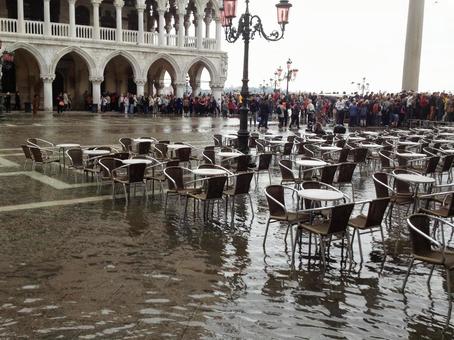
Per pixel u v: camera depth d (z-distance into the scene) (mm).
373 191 13523
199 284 6875
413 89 35469
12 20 36688
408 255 8352
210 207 10992
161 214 10375
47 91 38906
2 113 32875
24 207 10625
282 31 16484
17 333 5422
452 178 15961
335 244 8805
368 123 34000
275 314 6074
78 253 7918
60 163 15609
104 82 46281
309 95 38844
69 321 5719
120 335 5449
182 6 43562
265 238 8492
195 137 24438
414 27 34750
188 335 5508
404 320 6027
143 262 7625
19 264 7387
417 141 19250
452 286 7066
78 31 40156
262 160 13398
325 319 5992
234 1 16156
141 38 42281
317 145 16719
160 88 50062
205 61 45688
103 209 10656
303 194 8445
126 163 11719
